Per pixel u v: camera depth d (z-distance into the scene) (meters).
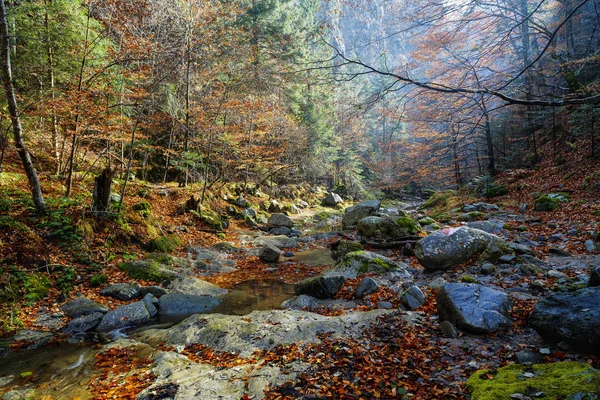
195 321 6.11
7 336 5.77
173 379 4.23
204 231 14.80
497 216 12.58
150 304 7.09
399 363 4.06
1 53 8.86
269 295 8.02
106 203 10.81
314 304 7.02
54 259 8.45
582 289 4.14
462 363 3.94
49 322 6.39
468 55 5.87
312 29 5.07
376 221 11.73
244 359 4.64
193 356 4.96
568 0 9.22
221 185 20.33
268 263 11.30
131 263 9.32
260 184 24.95
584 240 7.96
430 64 7.07
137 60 13.05
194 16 16.55
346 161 32.66
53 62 11.64
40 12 10.43
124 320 6.51
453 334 4.61
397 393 3.49
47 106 10.45
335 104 6.39
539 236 8.89
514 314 4.86
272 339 5.05
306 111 26.27
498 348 4.14
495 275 6.63
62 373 4.64
